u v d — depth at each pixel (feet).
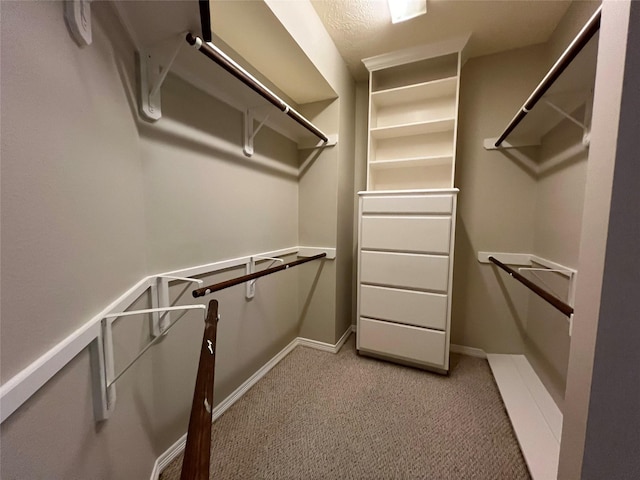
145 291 3.03
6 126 1.18
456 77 5.90
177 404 3.79
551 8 4.91
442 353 5.82
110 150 2.28
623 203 1.89
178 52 3.20
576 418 2.23
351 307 8.20
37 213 1.38
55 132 1.54
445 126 6.42
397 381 5.66
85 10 1.80
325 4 4.96
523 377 5.62
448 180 6.81
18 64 1.26
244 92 4.45
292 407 4.83
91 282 1.90
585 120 3.94
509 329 6.66
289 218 6.77
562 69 3.18
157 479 3.35
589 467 2.08
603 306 1.97
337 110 6.57
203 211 4.17
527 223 6.30
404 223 5.98
